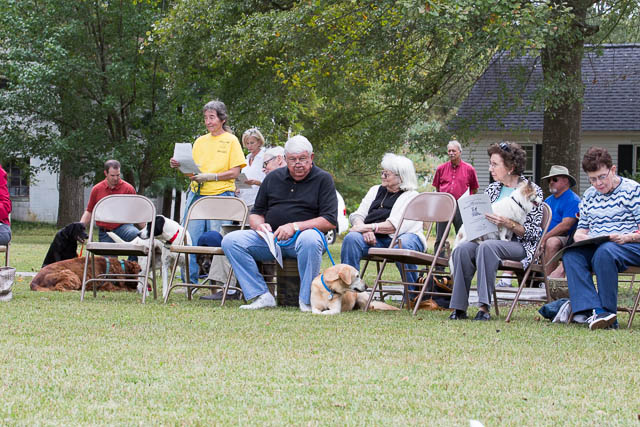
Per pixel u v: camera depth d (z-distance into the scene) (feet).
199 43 60.18
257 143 31.32
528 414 10.68
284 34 52.19
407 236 24.29
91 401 11.12
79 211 89.66
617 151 79.41
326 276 22.18
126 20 70.59
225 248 23.25
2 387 11.85
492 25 42.80
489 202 21.71
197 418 10.24
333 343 16.43
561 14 45.55
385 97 61.05
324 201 23.49
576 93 49.39
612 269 20.26
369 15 48.70
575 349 16.25
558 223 29.12
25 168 77.15
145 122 76.38
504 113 58.44
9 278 24.20
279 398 11.41
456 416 10.53
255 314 21.34
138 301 25.02
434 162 111.45
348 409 10.83
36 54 71.00
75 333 17.21
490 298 21.58
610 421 10.33
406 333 18.12
